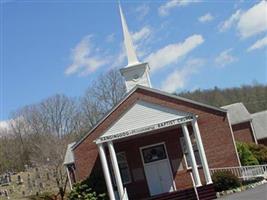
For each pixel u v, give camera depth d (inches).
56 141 2984.7
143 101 1312.7
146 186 1401.3
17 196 2600.9
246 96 3622.0
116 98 2992.1
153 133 1407.5
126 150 1419.8
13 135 3565.5
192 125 1305.4
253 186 1218.6
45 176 2679.6
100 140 1298.0
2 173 3235.7
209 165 1387.8
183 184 1387.8
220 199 1096.8
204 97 3732.8
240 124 2068.2
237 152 1408.7
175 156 1403.8
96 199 1323.8
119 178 1280.8
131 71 1611.7
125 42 1651.1
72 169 1987.0
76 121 3262.8
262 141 2161.7
